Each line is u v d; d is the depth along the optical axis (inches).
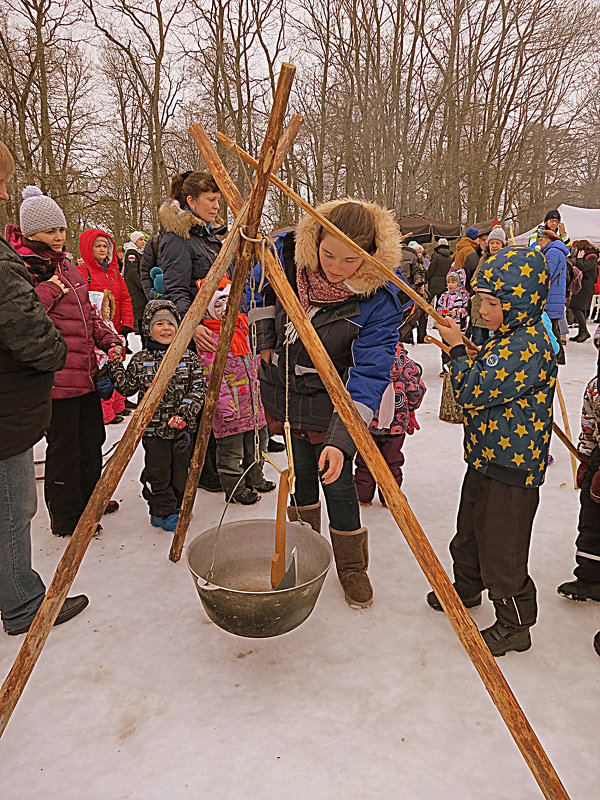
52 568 108.0
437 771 64.9
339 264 83.7
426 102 775.7
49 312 109.6
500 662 83.7
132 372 121.0
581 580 98.3
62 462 116.2
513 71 829.2
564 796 54.2
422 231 636.1
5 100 676.1
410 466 165.9
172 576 106.3
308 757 66.6
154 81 729.6
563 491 148.0
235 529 90.5
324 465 81.0
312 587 71.4
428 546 60.4
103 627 91.1
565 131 903.1
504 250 84.1
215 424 129.5
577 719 72.8
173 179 135.2
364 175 682.2
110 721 72.2
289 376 96.5
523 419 80.9
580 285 391.2
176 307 126.8
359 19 692.1
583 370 298.0
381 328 89.5
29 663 56.0
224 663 83.0
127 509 137.3
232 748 68.0
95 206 724.0
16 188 617.3
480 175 822.5
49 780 63.9
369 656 84.3
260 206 66.4
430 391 259.3
